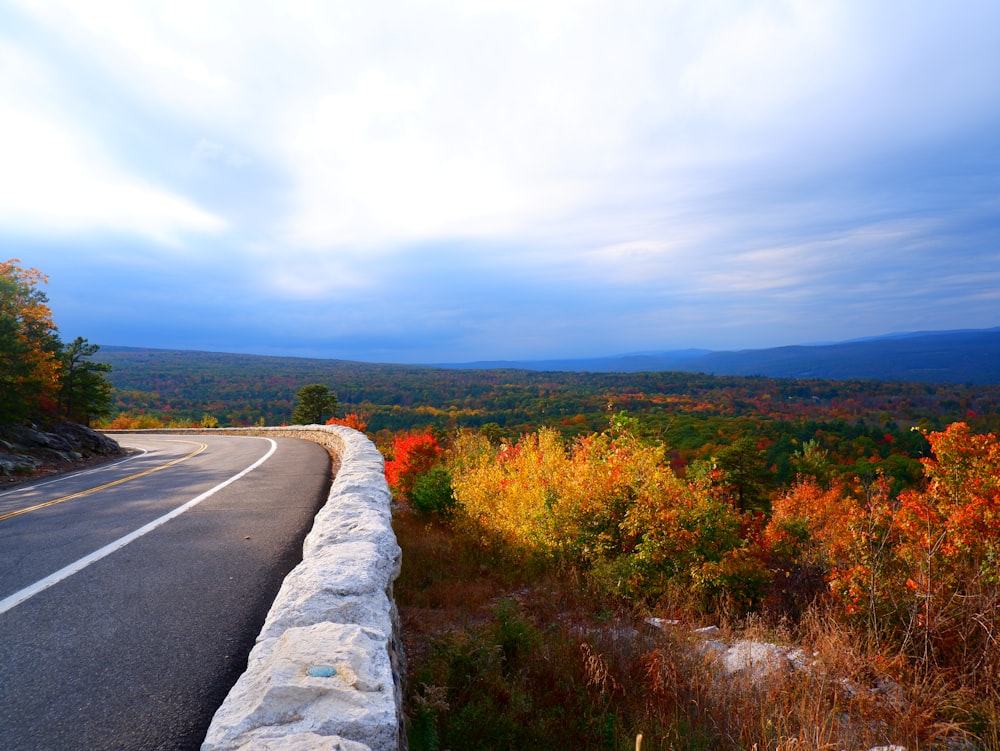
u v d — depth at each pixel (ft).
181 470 50.03
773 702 13.62
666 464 32.81
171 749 8.72
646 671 15.15
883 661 15.72
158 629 13.39
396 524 35.94
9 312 90.53
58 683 10.73
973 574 18.30
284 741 6.26
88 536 23.13
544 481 33.86
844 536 23.77
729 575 23.71
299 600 10.43
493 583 25.35
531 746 12.34
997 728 12.60
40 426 77.82
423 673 14.44
